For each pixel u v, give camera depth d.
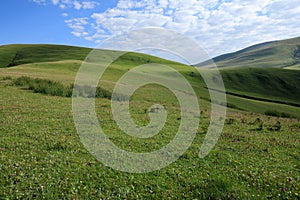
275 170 10.77
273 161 11.96
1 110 18.91
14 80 35.34
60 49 137.50
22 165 9.70
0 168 9.27
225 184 8.88
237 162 11.48
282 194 8.75
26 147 11.73
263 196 8.56
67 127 15.73
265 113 41.91
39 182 8.54
